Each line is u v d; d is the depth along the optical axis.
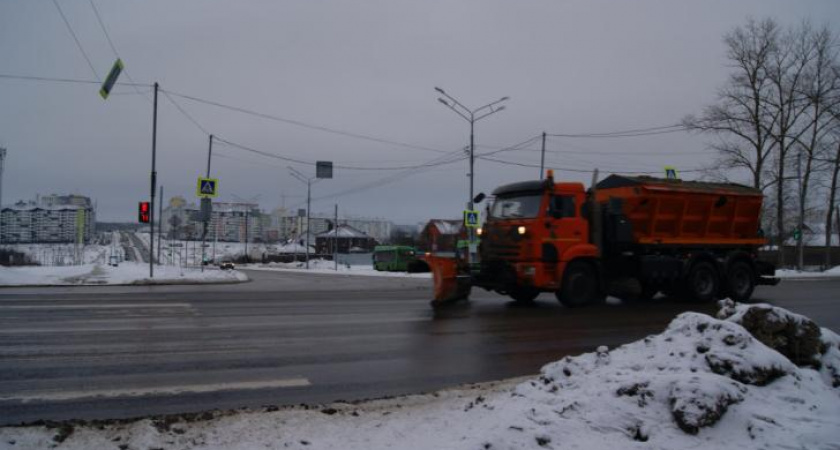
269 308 13.65
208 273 29.83
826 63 35.69
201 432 4.49
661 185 14.84
